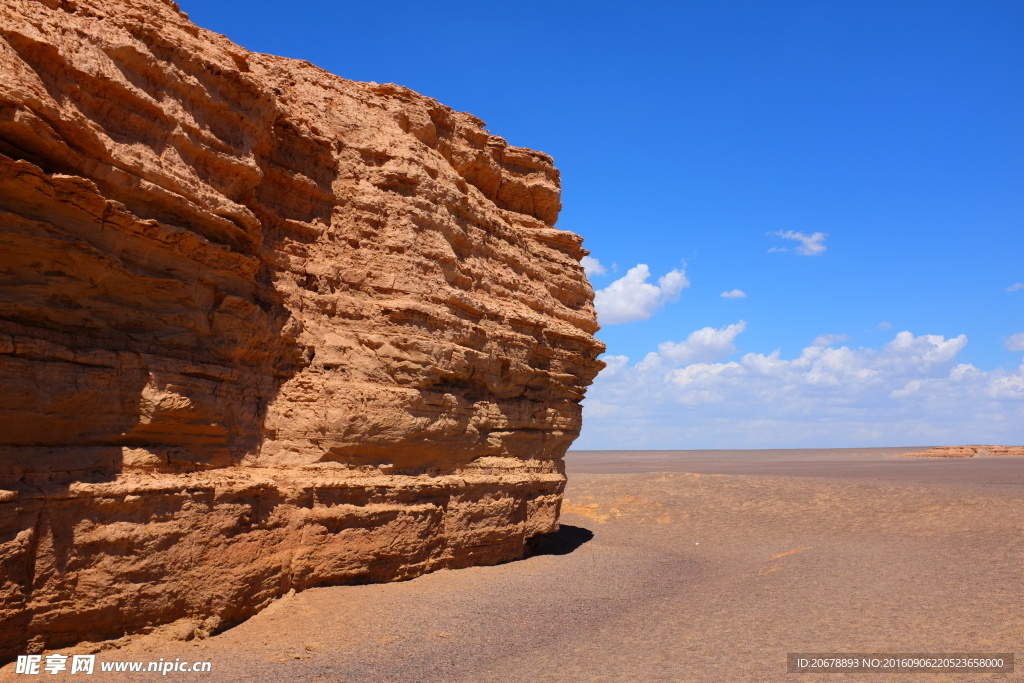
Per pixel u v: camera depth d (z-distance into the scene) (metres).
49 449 11.53
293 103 17.44
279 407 15.78
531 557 23.31
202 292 13.84
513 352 21.84
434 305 18.53
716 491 38.28
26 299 11.13
